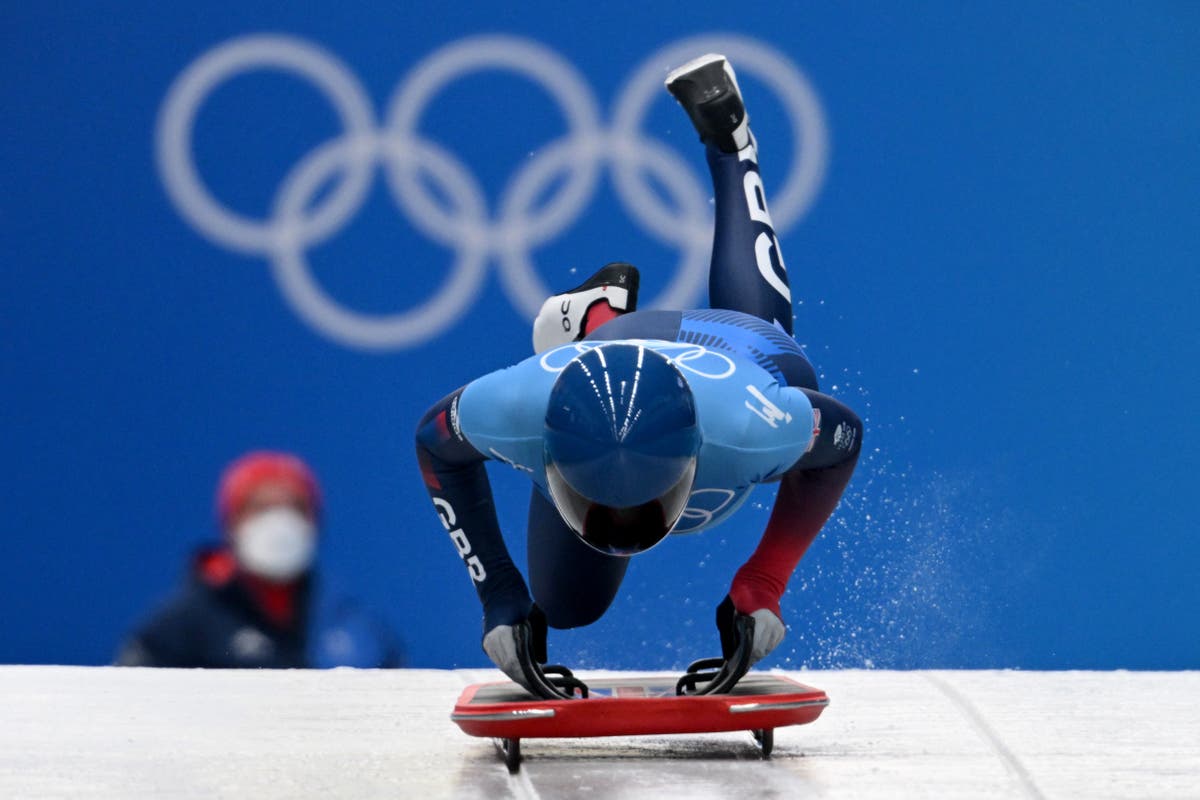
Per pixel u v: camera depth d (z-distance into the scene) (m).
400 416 19.94
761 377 9.43
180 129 19.92
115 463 19.72
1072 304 19.94
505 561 10.05
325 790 8.32
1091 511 19.81
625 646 19.75
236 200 19.95
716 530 19.91
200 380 19.84
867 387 19.94
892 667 19.66
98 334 19.83
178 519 19.67
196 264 19.92
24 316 19.81
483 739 10.48
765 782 8.54
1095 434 19.84
